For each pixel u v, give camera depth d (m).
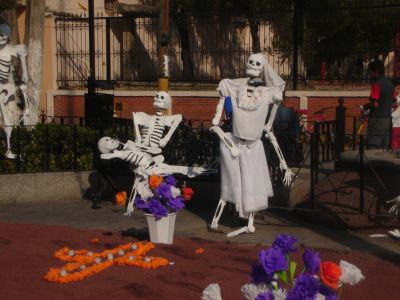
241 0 22.31
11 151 10.73
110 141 9.65
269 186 8.30
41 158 10.80
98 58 21.50
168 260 7.07
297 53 19.36
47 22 20.08
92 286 6.27
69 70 20.67
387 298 5.95
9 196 10.36
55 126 11.02
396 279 6.45
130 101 19.88
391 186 8.46
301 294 3.82
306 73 22.61
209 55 24.06
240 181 8.12
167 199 7.64
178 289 6.16
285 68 22.41
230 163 8.13
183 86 21.52
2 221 9.12
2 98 11.29
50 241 7.95
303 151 10.65
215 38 23.52
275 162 9.31
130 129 11.27
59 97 20.03
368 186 8.62
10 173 10.48
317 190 8.95
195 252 7.37
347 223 8.27
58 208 10.09
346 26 22.73
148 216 7.69
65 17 20.52
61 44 20.52
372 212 8.26
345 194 8.62
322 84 21.00
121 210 9.85
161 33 11.84
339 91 18.69
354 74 22.20
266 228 8.55
